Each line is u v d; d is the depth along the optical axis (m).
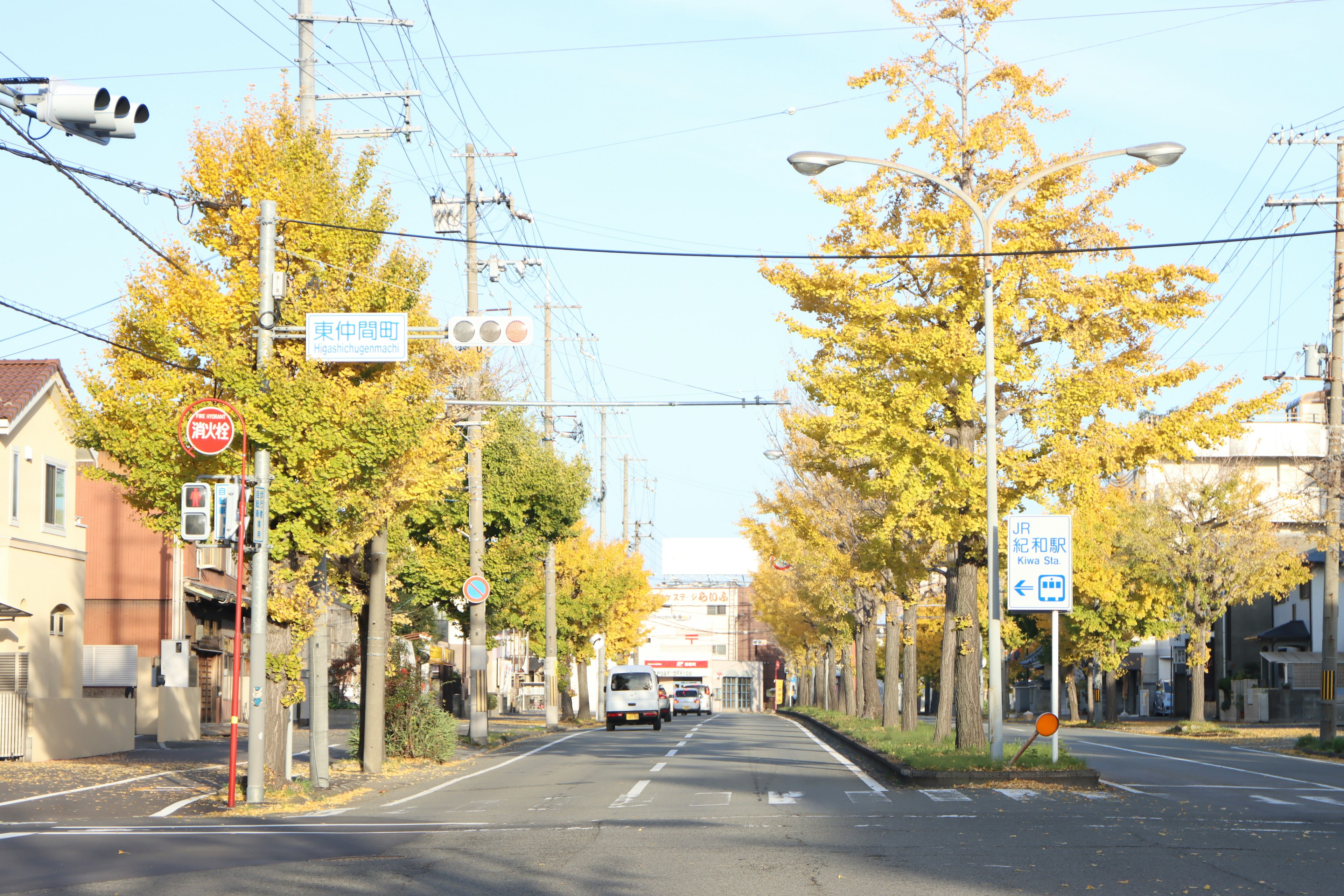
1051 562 19.53
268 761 18.53
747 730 42.62
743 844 11.99
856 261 20.44
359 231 18.52
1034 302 20.14
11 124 12.27
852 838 12.41
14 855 11.92
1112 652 52.44
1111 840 12.18
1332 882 9.70
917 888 9.38
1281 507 48.38
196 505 16.34
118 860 11.52
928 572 25.53
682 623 111.19
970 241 19.72
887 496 22.80
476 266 31.92
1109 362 20.28
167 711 32.12
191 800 17.88
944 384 19.89
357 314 17.70
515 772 22.80
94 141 11.91
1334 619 30.59
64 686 30.45
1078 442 20.03
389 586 27.62
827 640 55.41
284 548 17.84
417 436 18.20
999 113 20.34
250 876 10.41
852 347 20.53
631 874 10.15
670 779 20.03
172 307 17.75
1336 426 31.42
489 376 32.25
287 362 18.41
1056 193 20.36
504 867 10.65
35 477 29.11
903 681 33.12
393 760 25.28
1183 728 42.12
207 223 18.61
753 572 95.06
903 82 20.98
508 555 34.84
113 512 38.09
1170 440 19.52
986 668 69.25
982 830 13.06
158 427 17.28
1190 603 44.91
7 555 27.56
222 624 43.28
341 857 11.54
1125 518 45.12
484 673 31.80
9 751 24.52
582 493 36.97
